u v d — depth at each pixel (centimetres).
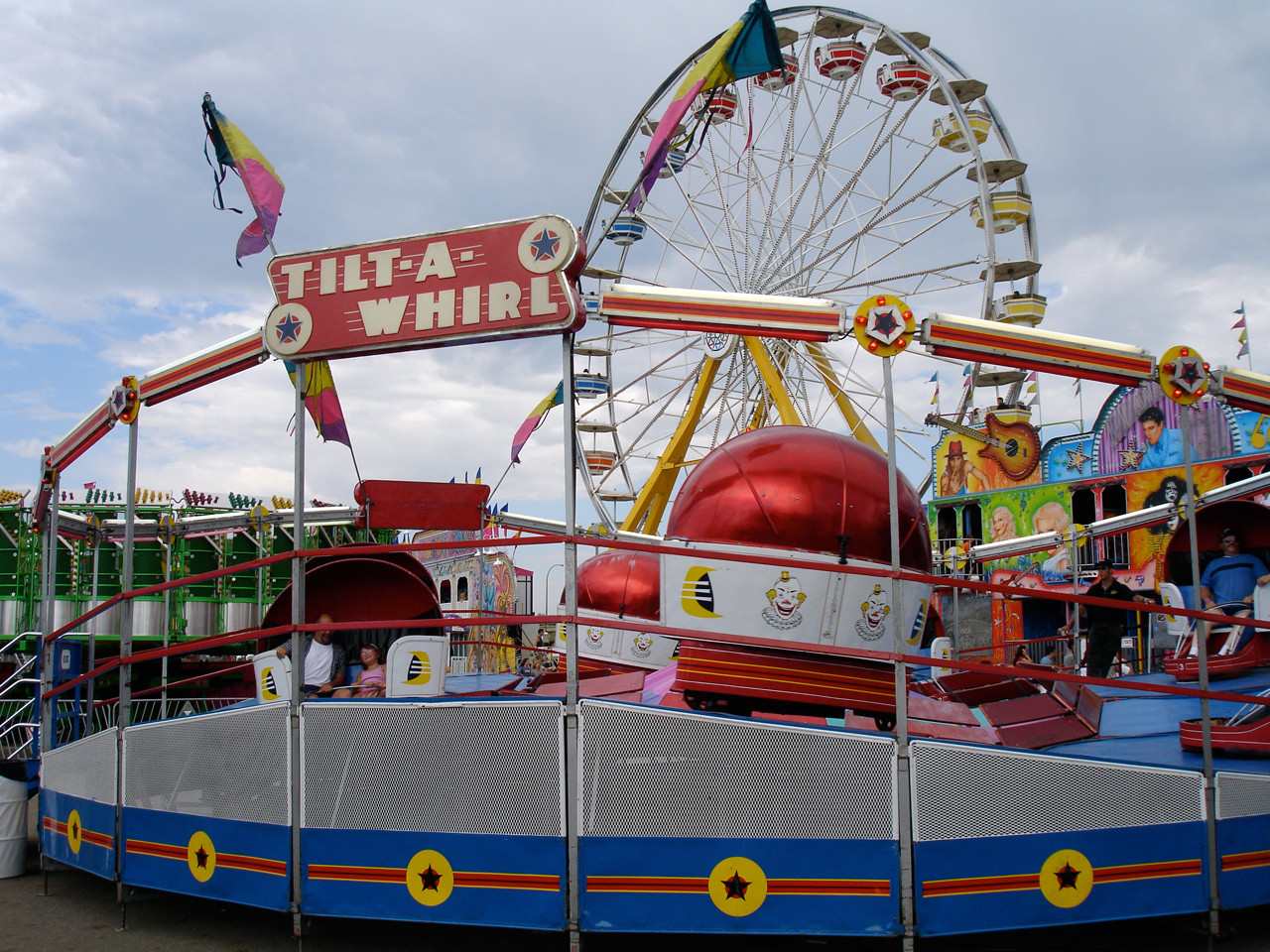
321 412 936
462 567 2792
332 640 1009
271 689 898
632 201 746
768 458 840
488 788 665
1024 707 925
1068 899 659
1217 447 2633
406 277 715
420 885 673
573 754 649
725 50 739
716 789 646
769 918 639
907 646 828
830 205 2605
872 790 648
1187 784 693
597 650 1691
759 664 789
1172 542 1360
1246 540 1324
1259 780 714
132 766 833
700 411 2612
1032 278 2492
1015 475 3175
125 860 827
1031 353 738
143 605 2164
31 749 1130
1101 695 1199
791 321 725
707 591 812
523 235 684
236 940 759
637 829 645
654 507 2622
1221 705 1073
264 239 891
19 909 872
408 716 689
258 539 2075
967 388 2431
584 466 3011
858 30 2602
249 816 734
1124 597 1265
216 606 2277
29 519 2184
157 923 816
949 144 2511
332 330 732
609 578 1717
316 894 697
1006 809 657
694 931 638
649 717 651
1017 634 2839
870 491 824
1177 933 734
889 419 694
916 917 637
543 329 672
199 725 778
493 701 671
